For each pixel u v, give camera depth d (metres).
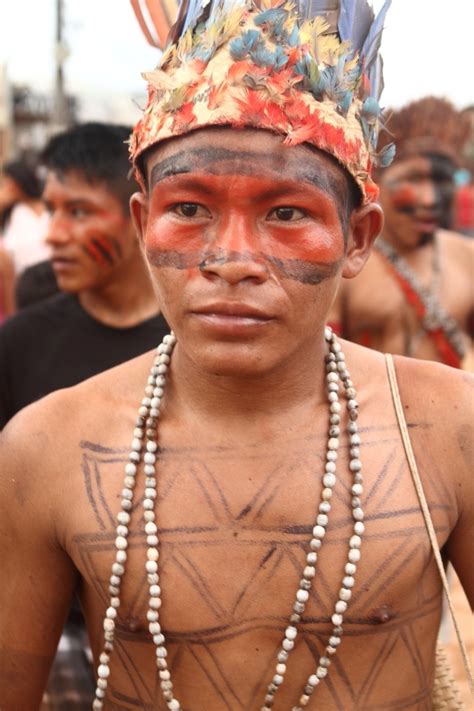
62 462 1.62
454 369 1.68
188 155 1.40
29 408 1.69
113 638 1.61
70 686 2.36
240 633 1.52
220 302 1.39
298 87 1.41
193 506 1.54
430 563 1.57
